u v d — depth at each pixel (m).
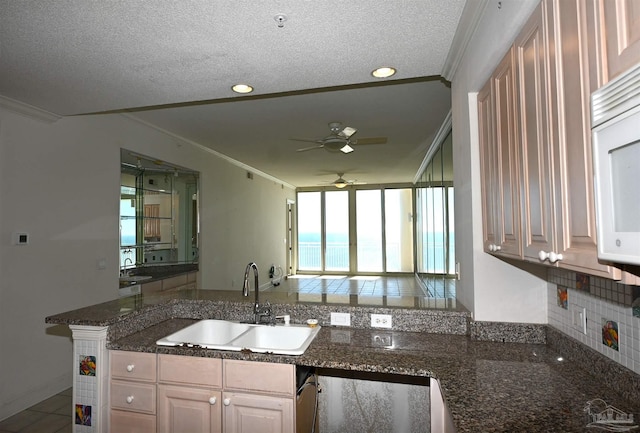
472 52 1.88
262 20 1.75
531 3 1.21
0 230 2.80
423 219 7.86
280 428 1.74
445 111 4.04
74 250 3.42
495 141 1.66
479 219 1.96
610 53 0.79
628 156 0.67
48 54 2.06
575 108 0.95
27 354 2.98
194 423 1.84
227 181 6.45
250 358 1.77
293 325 2.21
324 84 2.54
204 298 2.52
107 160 3.82
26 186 2.99
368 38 1.93
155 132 4.56
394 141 5.43
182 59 2.13
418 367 1.60
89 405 1.93
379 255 10.39
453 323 2.07
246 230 7.26
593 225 0.87
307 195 10.95
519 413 1.18
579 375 1.48
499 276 1.95
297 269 10.89
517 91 1.38
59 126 3.28
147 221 4.46
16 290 2.91
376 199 10.42
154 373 1.89
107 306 2.28
